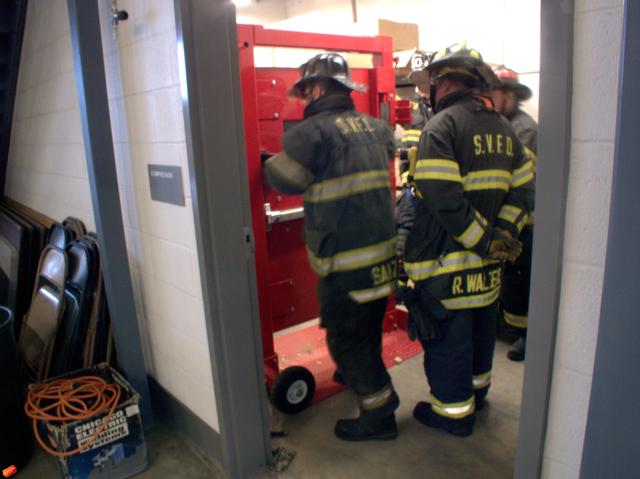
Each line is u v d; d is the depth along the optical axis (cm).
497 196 192
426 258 194
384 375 215
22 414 218
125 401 204
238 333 188
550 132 92
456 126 182
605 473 89
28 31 335
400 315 318
